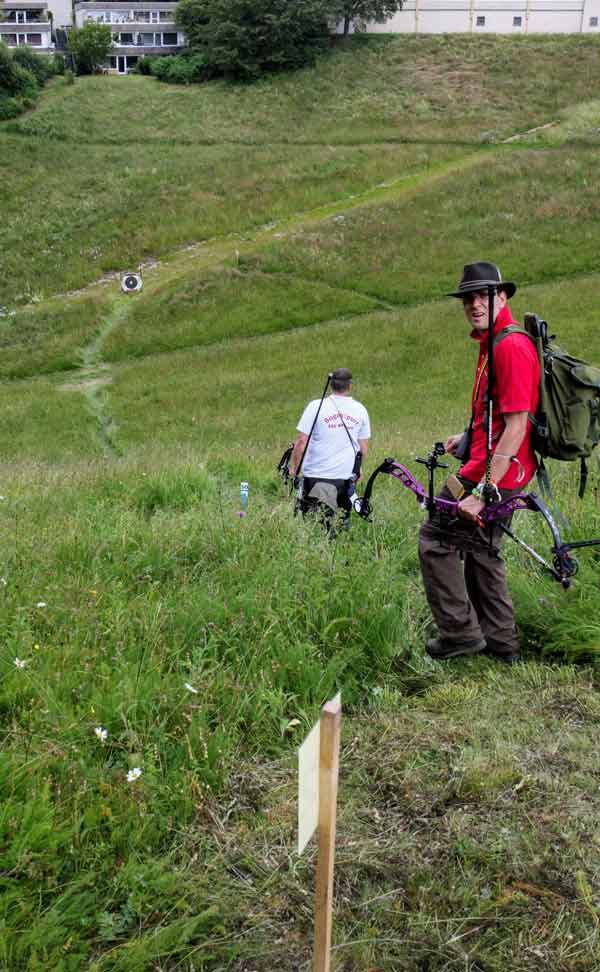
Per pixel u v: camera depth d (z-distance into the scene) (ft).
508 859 9.50
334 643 13.88
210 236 110.63
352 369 72.79
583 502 19.25
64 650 12.57
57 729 10.64
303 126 146.82
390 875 9.32
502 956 8.32
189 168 130.93
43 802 9.27
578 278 89.10
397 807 10.40
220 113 156.04
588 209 101.86
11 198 125.59
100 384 75.46
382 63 172.45
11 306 97.14
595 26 190.60
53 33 211.41
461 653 13.78
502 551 17.04
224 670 12.60
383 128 142.82
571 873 9.27
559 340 72.38
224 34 172.35
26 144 143.02
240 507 20.92
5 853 8.87
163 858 9.36
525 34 186.70
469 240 98.73
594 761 11.12
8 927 8.04
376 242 99.76
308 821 6.55
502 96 152.56
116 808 9.75
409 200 109.70
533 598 15.30
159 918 8.68
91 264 105.60
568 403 12.86
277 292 91.30
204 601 14.55
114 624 13.60
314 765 6.54
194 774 10.31
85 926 8.48
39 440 60.44
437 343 75.66
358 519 20.68
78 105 160.45
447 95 154.51
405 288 89.92
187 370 76.07
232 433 58.80
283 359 76.38
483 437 13.35
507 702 12.62
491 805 10.36
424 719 12.16
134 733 10.54
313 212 114.52
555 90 152.46
